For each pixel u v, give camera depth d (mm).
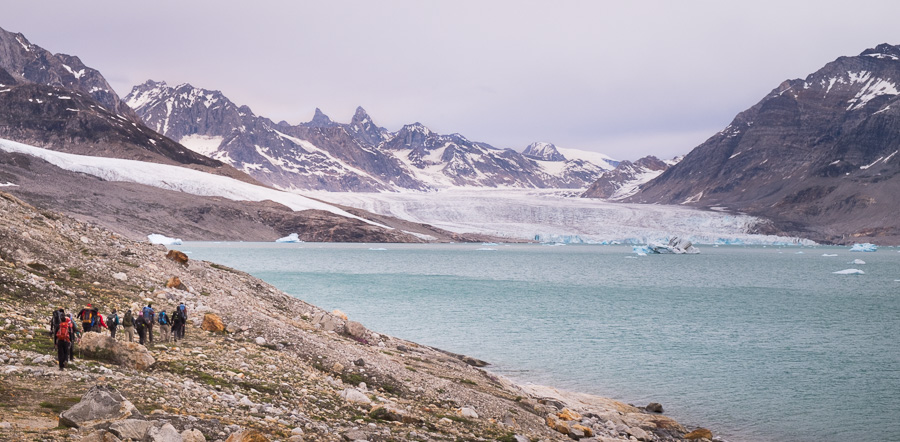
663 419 37062
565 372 50219
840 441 35469
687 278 157125
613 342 63438
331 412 25922
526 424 30797
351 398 28484
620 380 48062
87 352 25875
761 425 38094
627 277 158625
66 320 24188
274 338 37312
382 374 33812
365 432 22891
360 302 93438
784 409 41125
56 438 16719
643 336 67312
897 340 67062
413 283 128375
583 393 43250
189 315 38594
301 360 34281
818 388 46500
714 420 39094
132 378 24062
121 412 18781
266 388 27094
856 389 46406
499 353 57062
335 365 34094
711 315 85812
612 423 34781
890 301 105688
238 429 20062
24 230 42125
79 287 37469
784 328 74875
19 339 26609
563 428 31359
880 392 45562
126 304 36875
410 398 31672
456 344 60906
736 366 53312
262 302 51031
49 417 18844
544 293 113125
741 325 76938
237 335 36688
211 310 40500
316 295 101875
